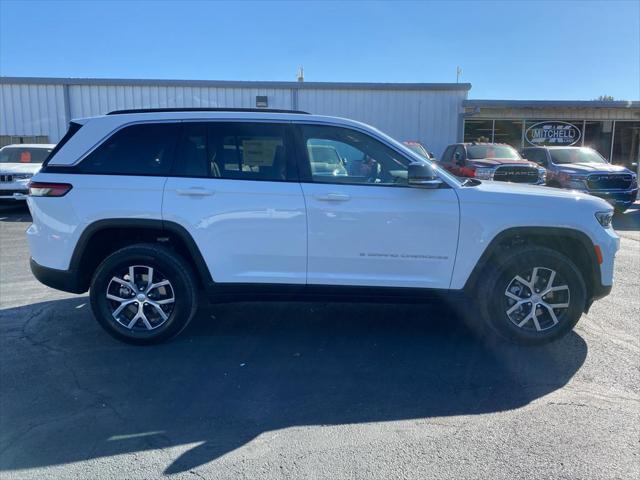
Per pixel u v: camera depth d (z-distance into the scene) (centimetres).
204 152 444
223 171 442
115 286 453
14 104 1953
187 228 436
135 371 408
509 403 359
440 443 310
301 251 439
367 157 445
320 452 301
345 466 288
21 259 813
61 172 444
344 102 1994
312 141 446
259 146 444
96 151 446
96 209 436
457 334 491
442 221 435
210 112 451
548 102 2022
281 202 434
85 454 299
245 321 523
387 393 374
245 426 330
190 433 321
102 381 391
